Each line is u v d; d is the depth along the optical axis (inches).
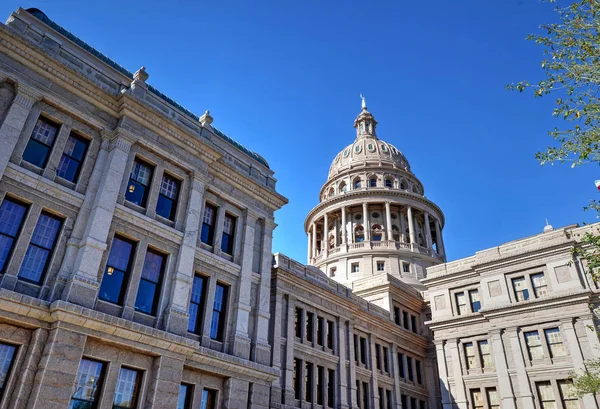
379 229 2974.9
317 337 1486.2
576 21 601.0
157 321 800.9
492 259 1734.7
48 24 911.0
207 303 920.9
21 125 729.6
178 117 1002.7
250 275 1023.0
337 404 1443.2
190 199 933.8
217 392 877.8
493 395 1588.3
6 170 695.1
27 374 619.8
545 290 1588.3
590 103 607.5
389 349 1833.2
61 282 697.6
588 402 1369.3
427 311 2148.1
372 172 3275.1
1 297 617.9
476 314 1707.7
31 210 710.5
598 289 1473.9
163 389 742.5
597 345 1411.2
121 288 783.1
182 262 866.1
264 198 1128.8
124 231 808.3
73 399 655.1
